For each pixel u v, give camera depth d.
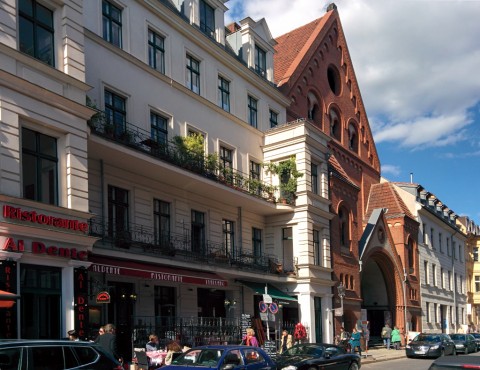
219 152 26.80
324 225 30.97
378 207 45.16
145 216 21.89
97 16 20.50
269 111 31.95
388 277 42.06
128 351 19.67
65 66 15.98
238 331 23.52
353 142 44.56
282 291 29.05
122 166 20.75
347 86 43.69
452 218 60.44
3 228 13.27
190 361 12.92
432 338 31.09
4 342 8.42
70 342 9.24
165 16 23.88
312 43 38.22
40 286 14.38
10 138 13.91
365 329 34.28
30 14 15.29
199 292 24.52
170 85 23.91
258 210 28.80
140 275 17.88
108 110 20.59
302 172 29.31
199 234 25.19
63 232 14.85
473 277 66.19
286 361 16.80
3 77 13.80
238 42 30.88
